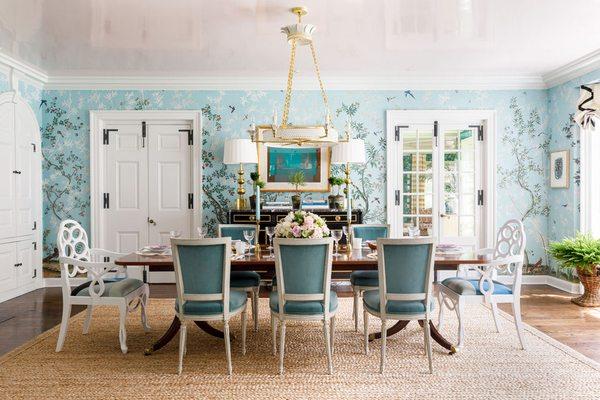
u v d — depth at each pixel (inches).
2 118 184.1
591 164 190.7
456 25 147.9
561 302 179.5
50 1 127.5
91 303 123.8
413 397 96.7
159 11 135.0
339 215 198.4
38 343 130.9
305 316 108.5
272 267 124.3
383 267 108.0
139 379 106.1
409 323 151.1
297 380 105.6
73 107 214.4
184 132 218.2
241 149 198.4
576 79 197.5
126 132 217.5
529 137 219.3
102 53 176.2
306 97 216.8
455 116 218.2
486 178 219.3
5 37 157.8
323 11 135.2
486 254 134.2
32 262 205.6
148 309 169.0
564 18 142.4
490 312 164.1
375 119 217.6
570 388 100.7
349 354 122.3
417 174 219.8
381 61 189.2
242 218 198.4
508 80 216.7
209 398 96.4
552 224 216.2
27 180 201.9
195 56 180.4
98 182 215.2
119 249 217.8
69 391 99.7
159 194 218.2
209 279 108.2
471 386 102.0
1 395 97.7
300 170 216.1
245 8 132.4
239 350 125.6
